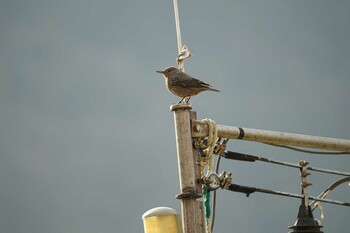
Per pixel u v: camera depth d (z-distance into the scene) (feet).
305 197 41.88
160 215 37.09
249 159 41.19
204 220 38.42
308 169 42.60
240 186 40.09
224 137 39.99
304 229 40.98
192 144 38.83
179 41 40.11
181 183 38.40
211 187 39.01
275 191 41.14
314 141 43.27
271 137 41.68
